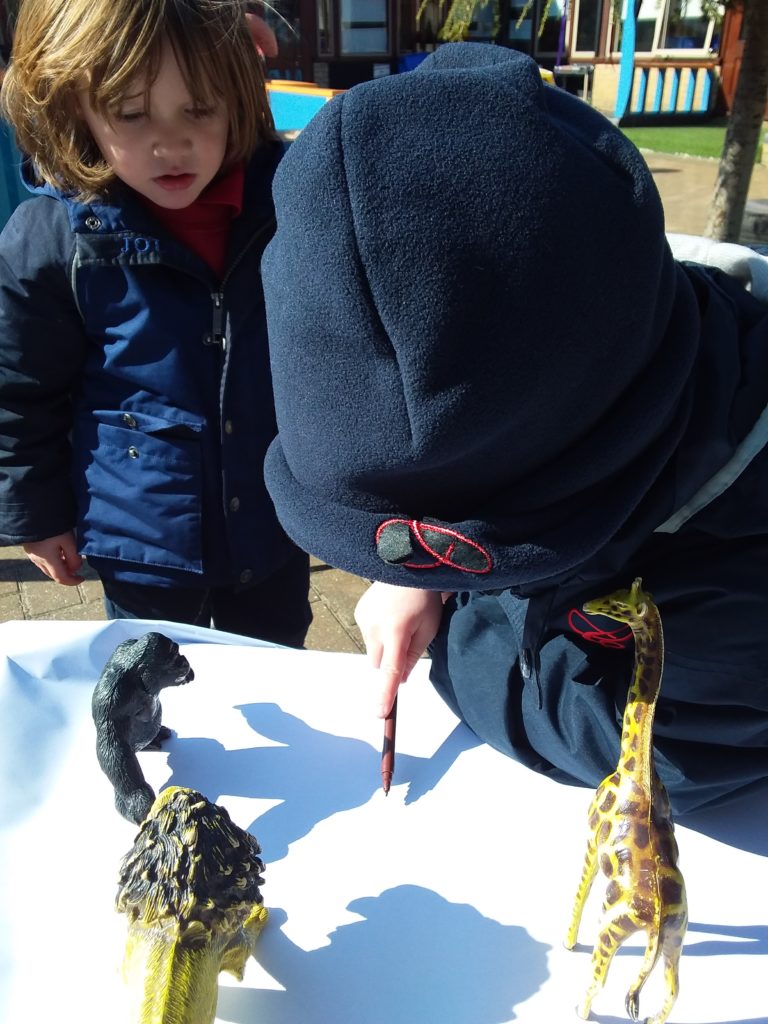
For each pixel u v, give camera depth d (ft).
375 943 2.39
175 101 3.53
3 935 2.39
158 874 2.05
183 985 1.93
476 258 1.53
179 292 4.07
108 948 2.36
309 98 10.05
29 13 3.67
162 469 4.23
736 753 2.53
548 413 1.68
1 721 3.06
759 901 2.49
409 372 1.59
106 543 4.40
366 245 1.54
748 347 2.26
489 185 1.53
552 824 2.76
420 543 1.80
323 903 2.50
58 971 2.30
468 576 1.81
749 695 2.31
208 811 2.16
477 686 2.92
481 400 1.59
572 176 1.59
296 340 1.73
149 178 3.74
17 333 4.02
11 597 7.37
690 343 1.87
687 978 2.27
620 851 1.94
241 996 2.26
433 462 1.68
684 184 17.43
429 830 2.74
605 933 1.98
